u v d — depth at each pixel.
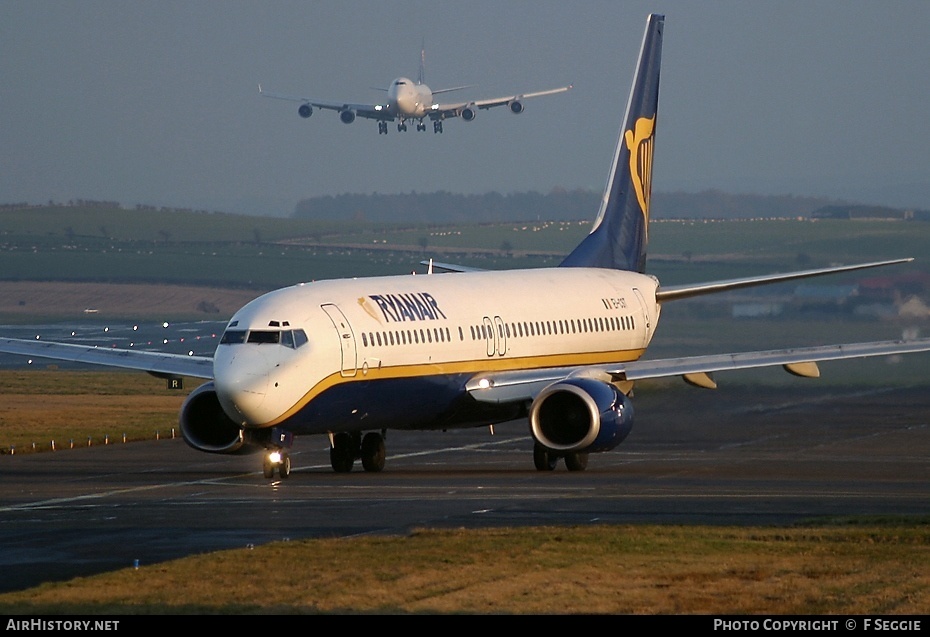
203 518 99.56
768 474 132.62
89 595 71.38
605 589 73.19
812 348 148.12
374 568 78.25
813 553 83.44
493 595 71.56
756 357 147.12
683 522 96.50
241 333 128.75
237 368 125.31
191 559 80.81
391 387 137.75
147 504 109.31
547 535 88.69
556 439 140.62
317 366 128.75
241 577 75.81
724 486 120.81
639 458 153.75
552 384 139.88
